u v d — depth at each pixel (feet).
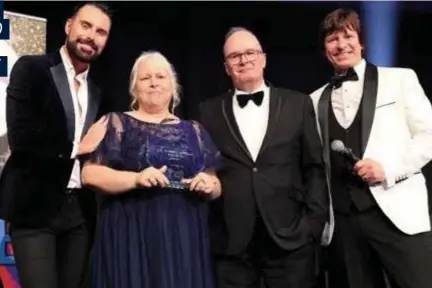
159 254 7.43
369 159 8.00
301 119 8.16
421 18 14.49
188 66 14.83
